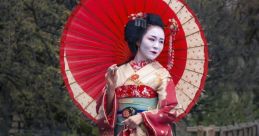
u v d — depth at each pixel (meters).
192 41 4.81
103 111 4.58
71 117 12.73
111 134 4.61
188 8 4.77
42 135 13.62
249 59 16.02
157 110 4.45
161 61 4.87
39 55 12.11
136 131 4.45
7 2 11.60
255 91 17.38
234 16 15.23
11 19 11.66
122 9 4.82
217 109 15.40
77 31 4.90
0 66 11.91
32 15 11.97
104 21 4.87
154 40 4.61
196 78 4.84
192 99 4.86
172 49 4.84
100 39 4.89
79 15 4.87
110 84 4.55
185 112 4.89
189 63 4.84
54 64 12.13
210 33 14.78
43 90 12.15
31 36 11.76
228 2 15.36
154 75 4.57
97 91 4.93
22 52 11.94
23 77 12.11
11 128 13.77
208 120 15.04
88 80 4.93
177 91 4.89
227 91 15.70
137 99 4.54
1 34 11.69
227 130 13.70
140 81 4.55
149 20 4.61
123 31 4.84
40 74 12.03
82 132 13.12
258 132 15.09
